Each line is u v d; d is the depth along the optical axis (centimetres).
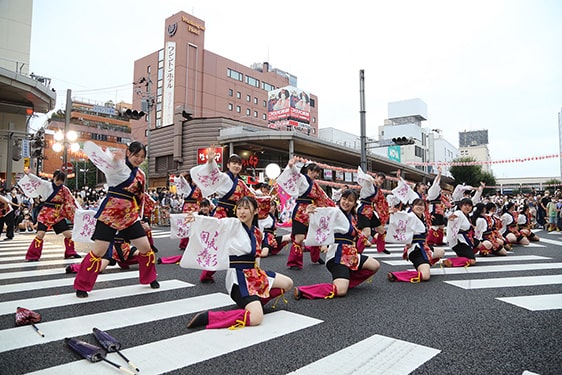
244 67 4603
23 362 249
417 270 516
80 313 357
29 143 2134
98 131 4666
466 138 13125
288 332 305
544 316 350
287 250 837
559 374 232
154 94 4416
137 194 438
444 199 820
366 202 709
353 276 452
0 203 930
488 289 456
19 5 1955
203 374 231
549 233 1312
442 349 271
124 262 581
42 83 1869
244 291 329
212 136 2428
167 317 344
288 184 577
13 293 433
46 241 984
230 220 337
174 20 4097
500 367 242
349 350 268
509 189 5950
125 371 231
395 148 3859
